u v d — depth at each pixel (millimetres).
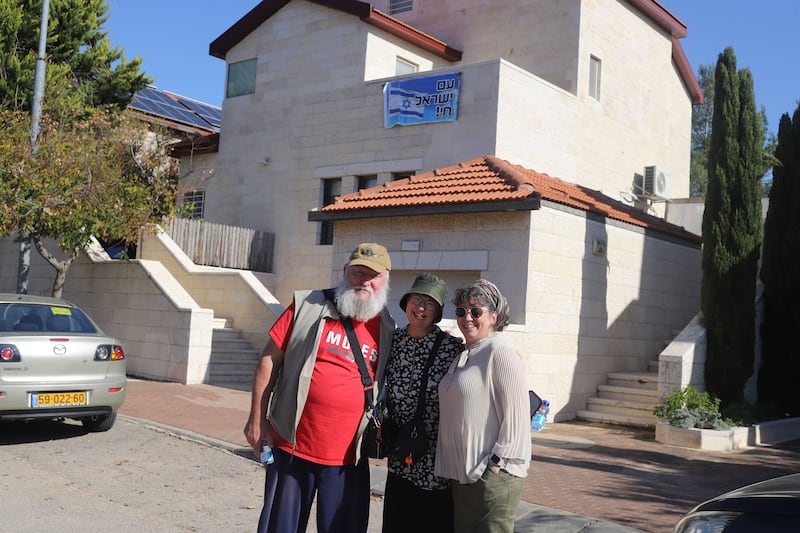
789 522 3016
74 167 13430
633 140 20547
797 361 13867
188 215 19078
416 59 19828
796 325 13930
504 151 15984
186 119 26781
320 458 4238
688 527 3328
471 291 4156
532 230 12148
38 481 7062
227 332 15719
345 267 4441
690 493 7867
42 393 8336
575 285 13133
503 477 3916
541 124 17078
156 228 15547
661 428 11109
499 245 12398
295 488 4266
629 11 20500
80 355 8672
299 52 19734
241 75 21062
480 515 3953
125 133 16250
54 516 5980
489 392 3986
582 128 18453
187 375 13922
